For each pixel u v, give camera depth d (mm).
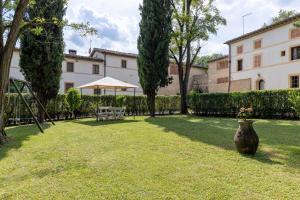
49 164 5000
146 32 16844
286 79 24547
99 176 4293
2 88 7508
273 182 3963
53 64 13211
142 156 5543
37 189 3770
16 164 5008
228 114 17953
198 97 19625
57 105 15539
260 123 12539
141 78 17188
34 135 8602
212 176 4254
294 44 23719
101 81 15148
